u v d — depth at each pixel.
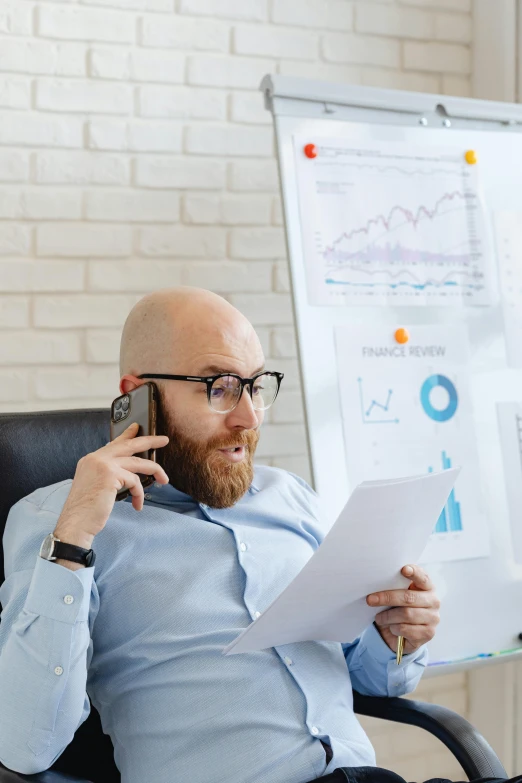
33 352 2.05
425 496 1.18
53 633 1.12
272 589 1.36
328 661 1.34
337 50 2.29
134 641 1.28
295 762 1.22
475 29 2.42
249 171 2.22
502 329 2.03
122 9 2.09
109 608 1.30
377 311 1.91
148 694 1.26
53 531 1.17
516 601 1.94
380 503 1.11
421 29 2.38
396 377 1.90
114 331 2.11
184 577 1.31
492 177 2.08
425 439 1.91
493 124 2.11
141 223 2.13
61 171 2.06
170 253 2.15
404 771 2.38
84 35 2.06
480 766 1.23
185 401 1.31
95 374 2.10
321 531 1.52
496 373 2.01
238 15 2.19
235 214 2.21
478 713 2.44
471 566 1.90
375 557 1.19
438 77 2.41
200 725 1.22
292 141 1.88
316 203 1.88
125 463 1.18
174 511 1.40
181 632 1.28
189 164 2.16
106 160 2.09
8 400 2.04
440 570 1.87
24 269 2.04
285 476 1.58
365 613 1.31
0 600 1.28
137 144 2.12
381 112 1.99
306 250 1.86
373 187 1.94
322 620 1.25
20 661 1.12
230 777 1.20
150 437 1.22
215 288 2.20
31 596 1.13
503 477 1.97
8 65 2.01
